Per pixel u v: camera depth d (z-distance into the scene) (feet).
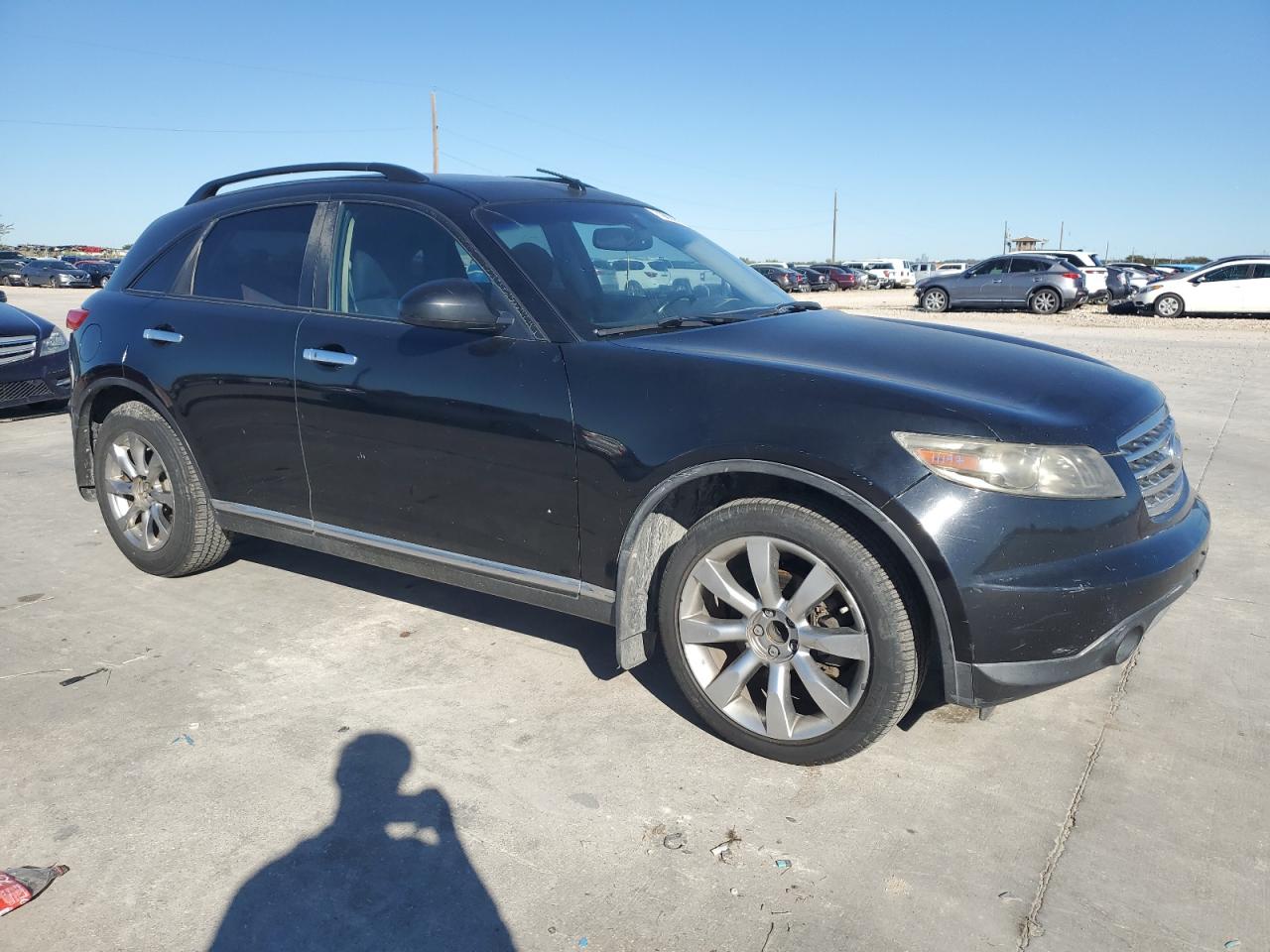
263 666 11.64
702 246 13.56
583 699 10.82
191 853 8.15
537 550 10.34
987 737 9.97
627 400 9.50
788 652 9.15
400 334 11.11
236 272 13.16
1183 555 9.04
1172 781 9.12
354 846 8.25
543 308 10.32
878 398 8.62
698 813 8.70
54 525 17.49
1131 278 110.83
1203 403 29.99
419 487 11.00
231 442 12.76
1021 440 8.25
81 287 124.77
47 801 8.87
